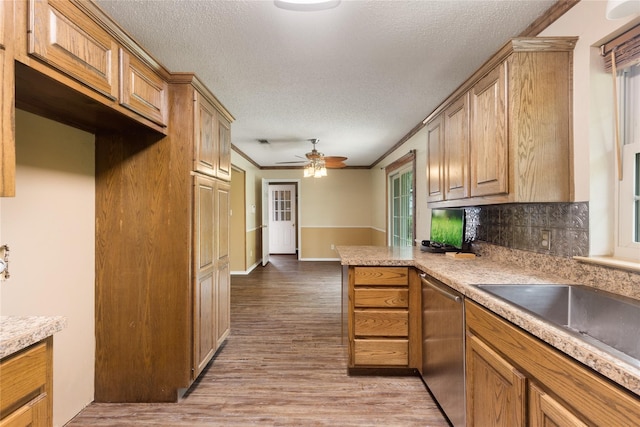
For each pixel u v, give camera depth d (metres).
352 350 2.25
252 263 6.57
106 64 1.42
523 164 1.50
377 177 6.75
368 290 2.23
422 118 3.52
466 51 2.06
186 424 1.79
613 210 1.42
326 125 3.79
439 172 2.44
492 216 2.26
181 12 1.65
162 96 1.93
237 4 1.59
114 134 2.00
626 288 1.25
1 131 0.92
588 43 1.43
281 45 1.98
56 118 1.66
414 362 2.22
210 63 2.22
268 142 4.72
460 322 1.53
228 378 2.29
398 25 1.77
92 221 1.99
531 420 1.00
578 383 0.81
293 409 1.92
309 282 5.40
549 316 1.43
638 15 1.23
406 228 4.77
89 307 1.96
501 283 1.47
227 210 2.74
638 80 1.37
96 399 2.00
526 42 1.48
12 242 1.47
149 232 2.00
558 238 1.62
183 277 2.00
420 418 1.83
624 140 1.42
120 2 1.56
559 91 1.50
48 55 1.10
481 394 1.33
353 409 1.92
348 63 2.22
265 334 3.12
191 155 2.01
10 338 0.85
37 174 1.60
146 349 2.01
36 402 0.95
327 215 7.55
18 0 1.00
